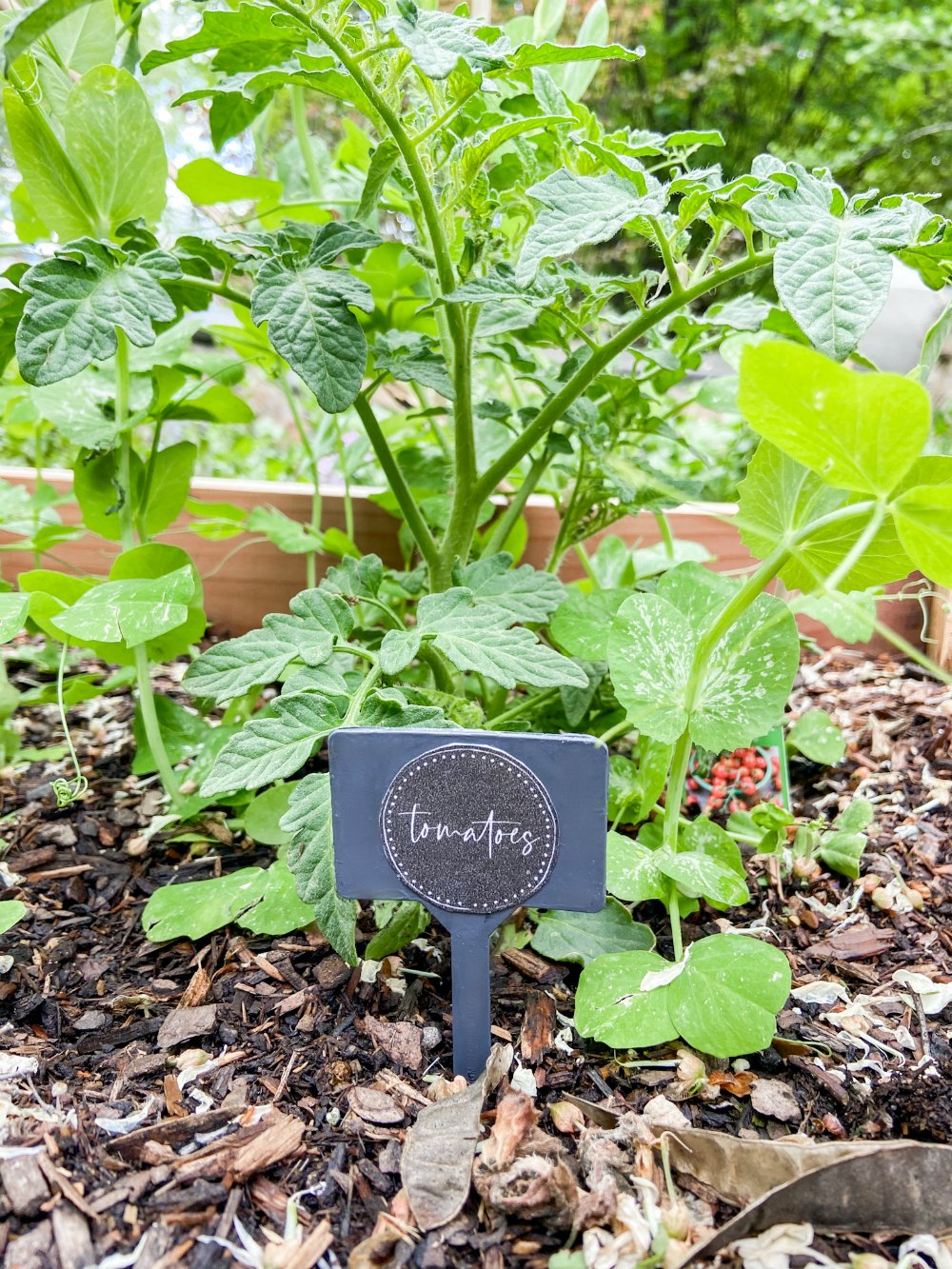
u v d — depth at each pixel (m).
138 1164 0.62
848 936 0.87
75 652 1.35
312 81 0.76
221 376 1.19
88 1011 0.77
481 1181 0.59
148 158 0.91
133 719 1.20
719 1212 0.61
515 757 0.64
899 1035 0.75
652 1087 0.70
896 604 1.47
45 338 0.68
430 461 1.26
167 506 1.17
